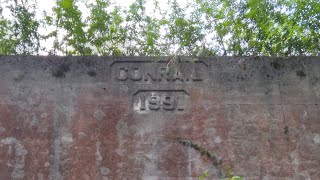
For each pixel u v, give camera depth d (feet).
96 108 17.15
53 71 17.54
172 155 16.69
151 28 19.04
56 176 16.38
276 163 16.62
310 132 16.99
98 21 19.08
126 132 16.90
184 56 17.84
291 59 17.89
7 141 16.70
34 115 17.03
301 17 17.49
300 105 17.33
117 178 16.42
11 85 17.35
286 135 16.96
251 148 16.76
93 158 16.58
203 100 17.33
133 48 19.08
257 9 18.04
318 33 17.58
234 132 16.94
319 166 16.61
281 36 17.63
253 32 18.49
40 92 17.29
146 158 16.62
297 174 16.52
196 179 16.44
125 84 17.49
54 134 16.81
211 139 16.87
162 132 16.92
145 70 17.67
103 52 19.08
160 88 17.47
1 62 17.60
